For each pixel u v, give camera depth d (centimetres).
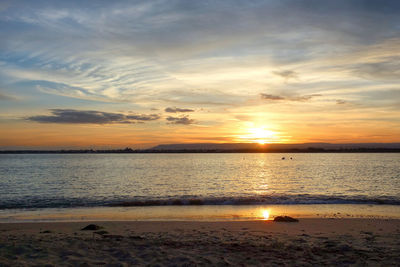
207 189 3419
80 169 7362
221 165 9806
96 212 1867
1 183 4047
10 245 920
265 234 1163
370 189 3275
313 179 4600
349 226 1321
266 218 1633
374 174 5462
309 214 1745
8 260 771
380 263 754
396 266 731
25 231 1253
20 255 821
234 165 9812
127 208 2019
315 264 755
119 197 2695
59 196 2773
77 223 1459
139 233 1201
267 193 2989
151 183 4084
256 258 807
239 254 847
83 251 866
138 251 873
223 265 748
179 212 1845
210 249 905
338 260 784
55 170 6950
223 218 1641
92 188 3500
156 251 872
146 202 2225
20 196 2773
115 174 5703
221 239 1071
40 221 1567
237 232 1209
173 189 3422
